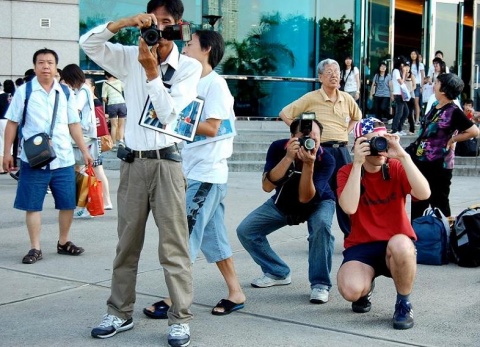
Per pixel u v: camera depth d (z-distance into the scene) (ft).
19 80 42.24
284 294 18.28
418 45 62.59
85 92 27.02
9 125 21.26
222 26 54.44
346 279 15.81
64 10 46.29
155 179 14.35
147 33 13.09
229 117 16.34
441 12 63.26
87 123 27.20
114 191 34.73
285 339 14.93
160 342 14.73
